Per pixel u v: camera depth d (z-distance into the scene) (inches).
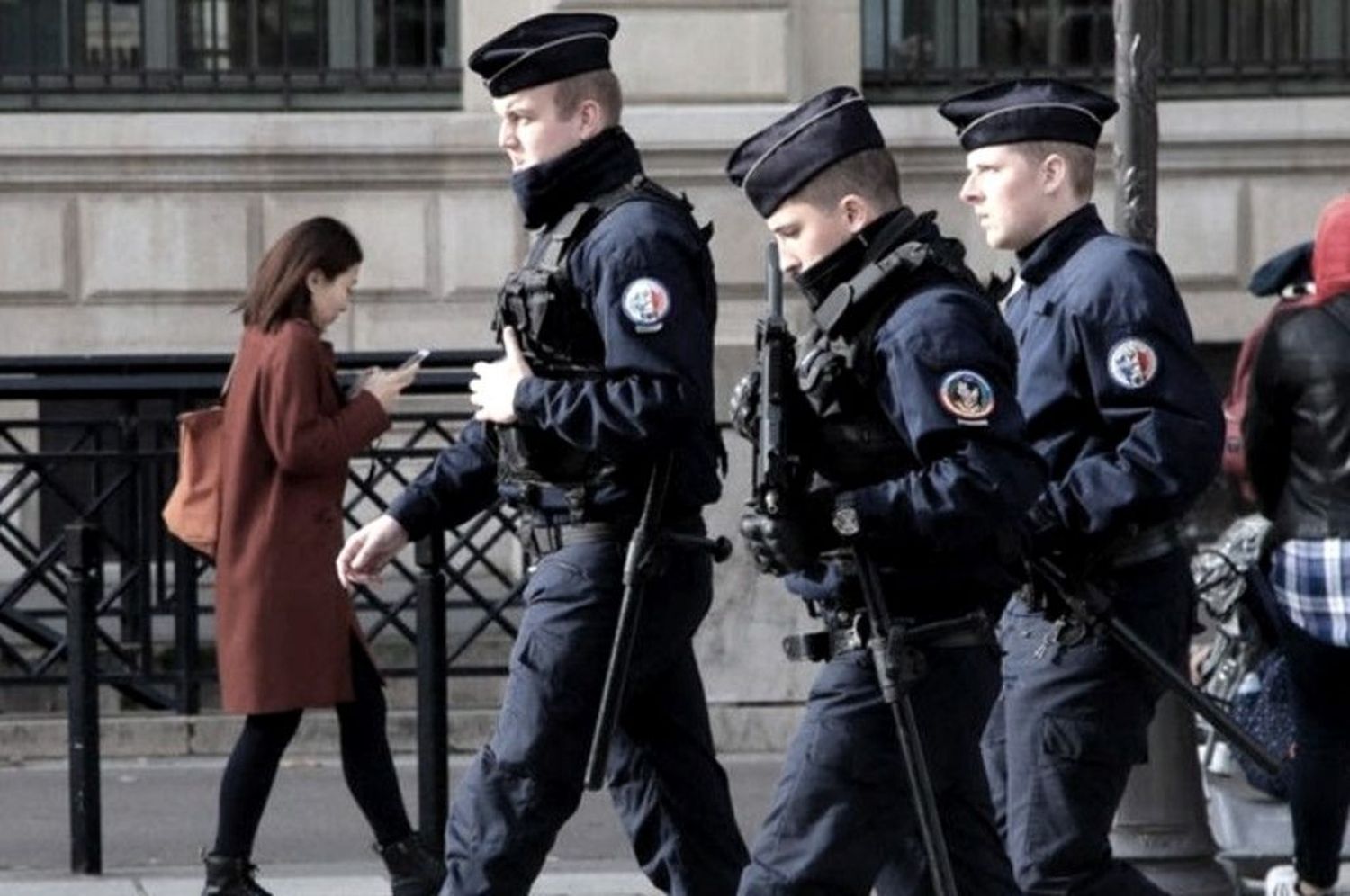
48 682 684.7
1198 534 882.8
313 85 983.6
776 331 353.4
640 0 939.3
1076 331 399.5
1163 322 396.8
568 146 401.7
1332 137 999.0
